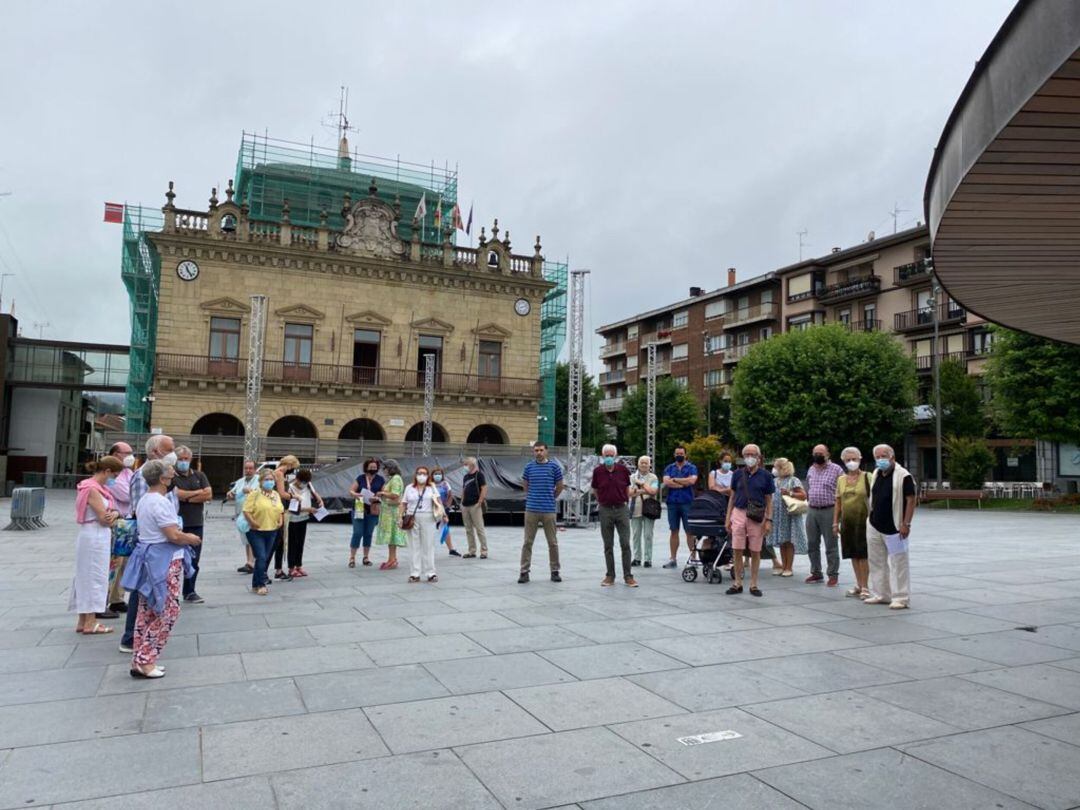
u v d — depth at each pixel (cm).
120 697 572
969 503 3609
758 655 706
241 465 3791
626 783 423
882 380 3909
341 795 406
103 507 790
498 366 4309
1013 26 443
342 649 722
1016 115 445
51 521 2344
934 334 4122
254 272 3800
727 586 1118
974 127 509
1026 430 3400
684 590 1078
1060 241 671
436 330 4156
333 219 4497
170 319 3638
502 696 579
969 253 706
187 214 3719
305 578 1203
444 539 1555
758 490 1041
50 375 4706
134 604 709
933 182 664
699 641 761
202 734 496
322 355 3906
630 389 7844
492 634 788
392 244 4109
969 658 698
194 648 725
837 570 1134
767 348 4272
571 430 2364
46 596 1014
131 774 432
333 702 562
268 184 4409
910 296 4828
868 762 455
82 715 531
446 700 569
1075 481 3647
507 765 448
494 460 2648
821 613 910
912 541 1895
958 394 4206
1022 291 841
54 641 756
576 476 2353
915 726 517
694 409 5753
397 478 1332
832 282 5462
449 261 4197
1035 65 417
